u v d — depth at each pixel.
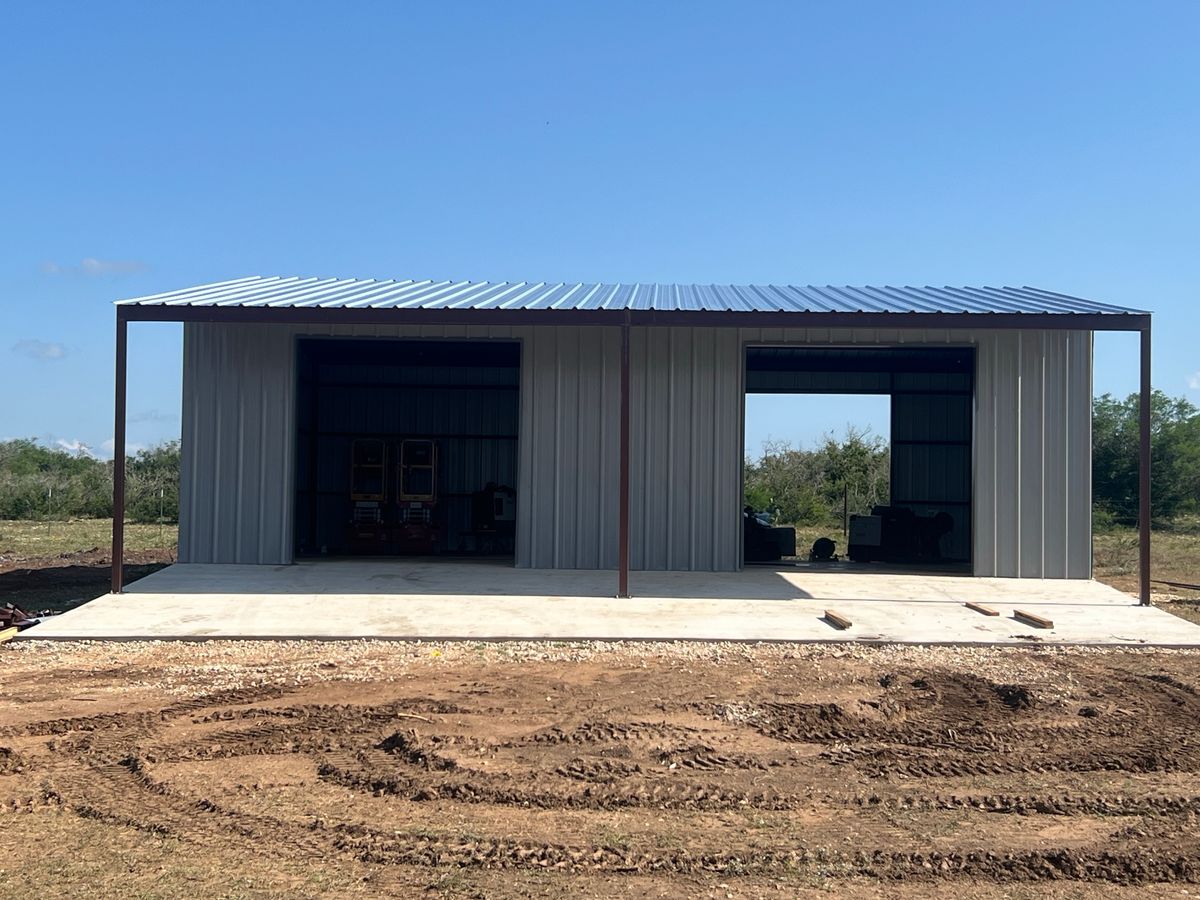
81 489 32.59
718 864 4.55
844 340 14.15
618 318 11.84
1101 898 4.29
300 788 5.50
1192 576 16.11
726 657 9.07
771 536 16.91
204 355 14.17
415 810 5.18
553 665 8.67
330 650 9.26
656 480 14.21
